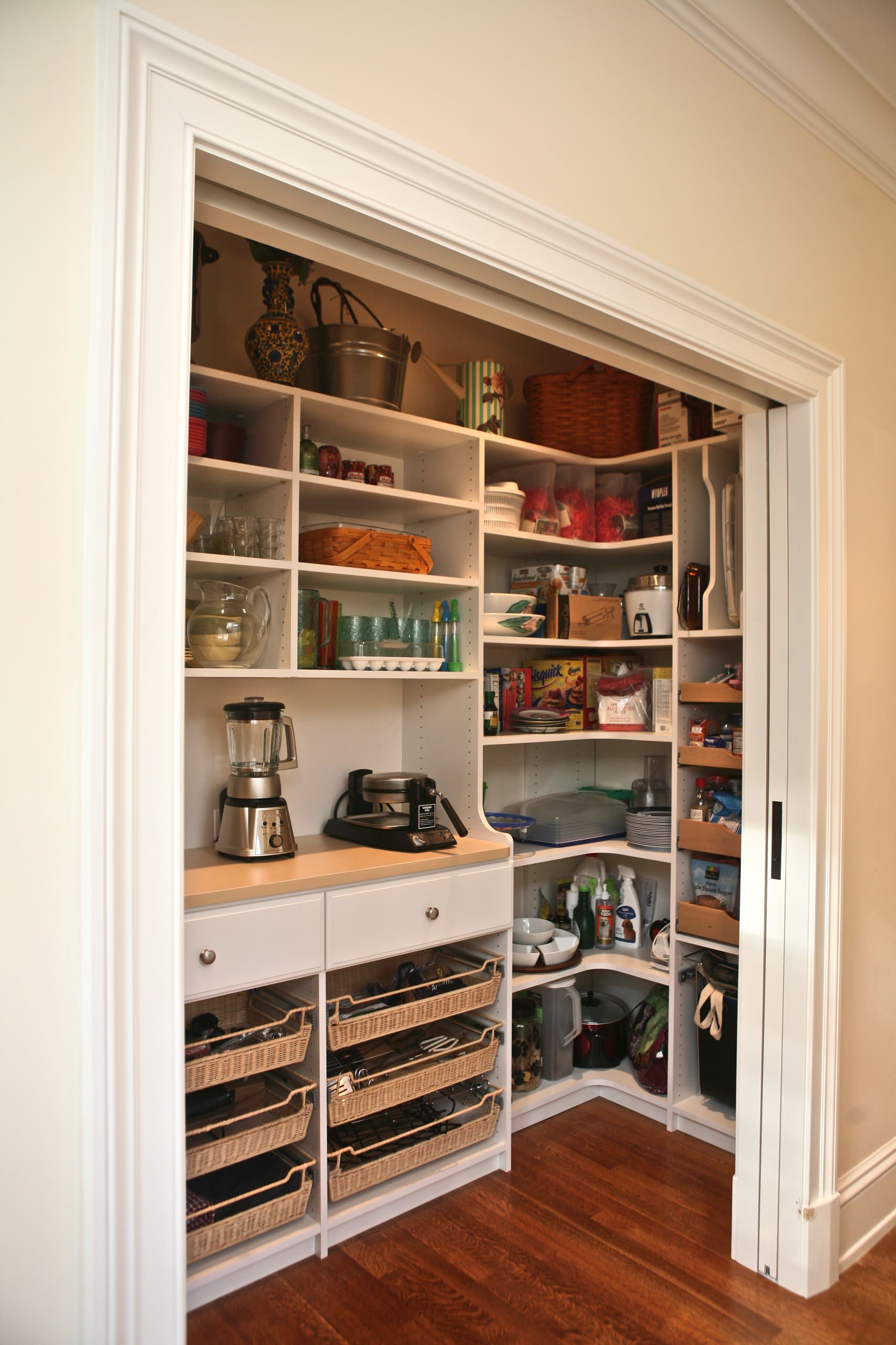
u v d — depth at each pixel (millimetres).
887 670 2258
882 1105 2275
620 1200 2330
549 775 3311
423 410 2893
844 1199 2082
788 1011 2023
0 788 917
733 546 2684
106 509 954
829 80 1950
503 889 2422
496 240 1337
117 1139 964
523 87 1408
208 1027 2027
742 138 1829
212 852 2281
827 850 2021
